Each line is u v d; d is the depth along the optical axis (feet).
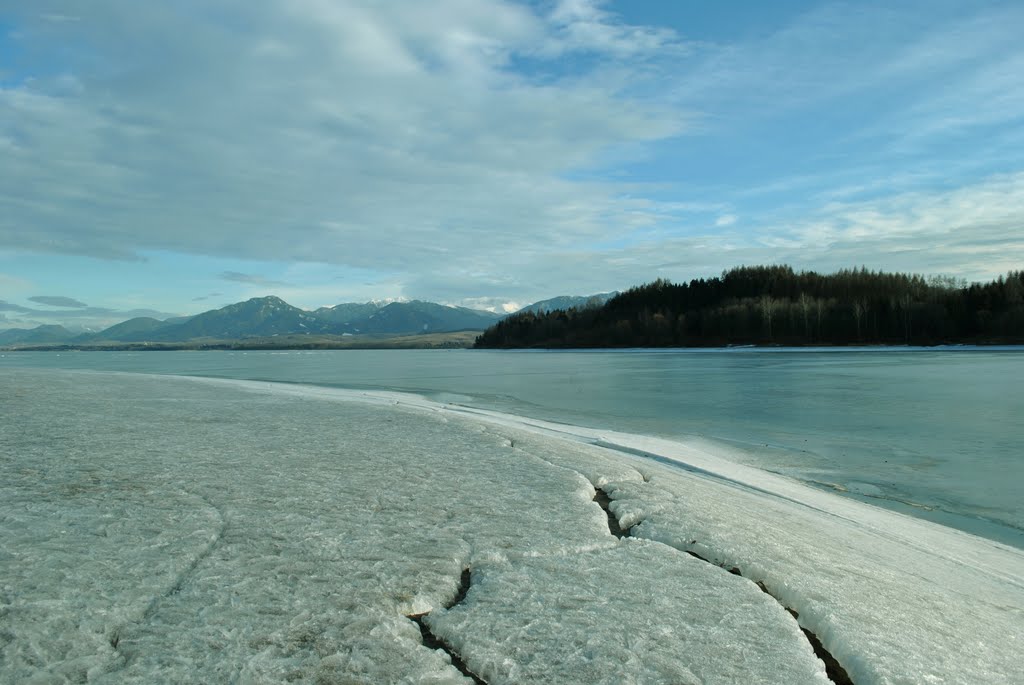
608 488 41.27
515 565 26.14
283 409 82.28
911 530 40.45
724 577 25.75
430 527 30.37
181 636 18.99
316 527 29.73
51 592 21.57
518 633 20.30
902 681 18.67
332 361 357.61
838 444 71.00
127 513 30.96
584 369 229.25
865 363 228.84
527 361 325.21
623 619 21.52
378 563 25.44
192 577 23.40
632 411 100.32
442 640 20.24
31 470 40.40
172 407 82.84
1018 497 49.73
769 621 21.90
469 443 55.47
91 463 42.93
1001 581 32.12
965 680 19.47
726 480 51.11
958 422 86.48
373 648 18.66
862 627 22.06
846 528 39.01
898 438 74.74
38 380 131.03
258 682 16.74
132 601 21.17
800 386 141.49
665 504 36.70
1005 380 149.18
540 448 54.24
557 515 33.19
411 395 126.31
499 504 35.01
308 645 18.75
